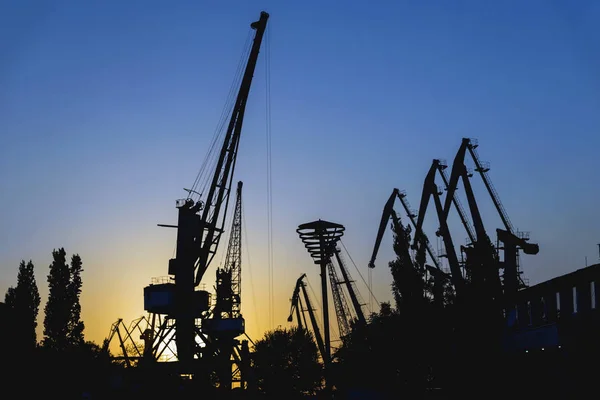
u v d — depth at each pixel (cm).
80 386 11969
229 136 11119
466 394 8669
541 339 6650
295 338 15262
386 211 13850
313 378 14825
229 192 11356
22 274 13475
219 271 12300
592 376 5806
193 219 11288
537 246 10125
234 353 12162
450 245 11288
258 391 12838
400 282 11431
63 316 13312
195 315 11412
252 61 10894
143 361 11888
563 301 6438
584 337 5906
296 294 16812
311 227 14712
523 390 7212
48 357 11938
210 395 11700
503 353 8312
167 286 11288
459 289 9956
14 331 10862
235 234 14075
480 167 11056
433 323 10681
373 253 14162
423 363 10488
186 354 11362
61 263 13662
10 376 10512
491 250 9731
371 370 12281
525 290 7712
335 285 16600
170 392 11456
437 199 11794
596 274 5809
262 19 10812
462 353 9031
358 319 14975
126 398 11669
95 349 13938
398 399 10838
